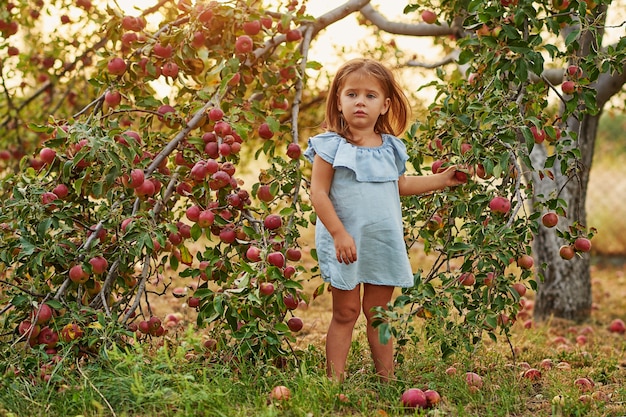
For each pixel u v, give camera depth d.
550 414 2.70
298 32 3.67
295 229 3.14
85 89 5.36
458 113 3.10
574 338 4.82
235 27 3.49
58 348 2.97
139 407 2.50
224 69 3.41
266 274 2.82
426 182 3.02
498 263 2.88
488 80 3.17
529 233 3.00
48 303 2.88
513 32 3.00
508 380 3.06
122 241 2.97
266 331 2.89
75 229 3.12
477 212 2.94
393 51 5.21
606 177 12.48
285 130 3.58
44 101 5.57
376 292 2.92
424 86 3.40
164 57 3.42
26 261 3.04
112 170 2.95
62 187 3.09
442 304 2.72
